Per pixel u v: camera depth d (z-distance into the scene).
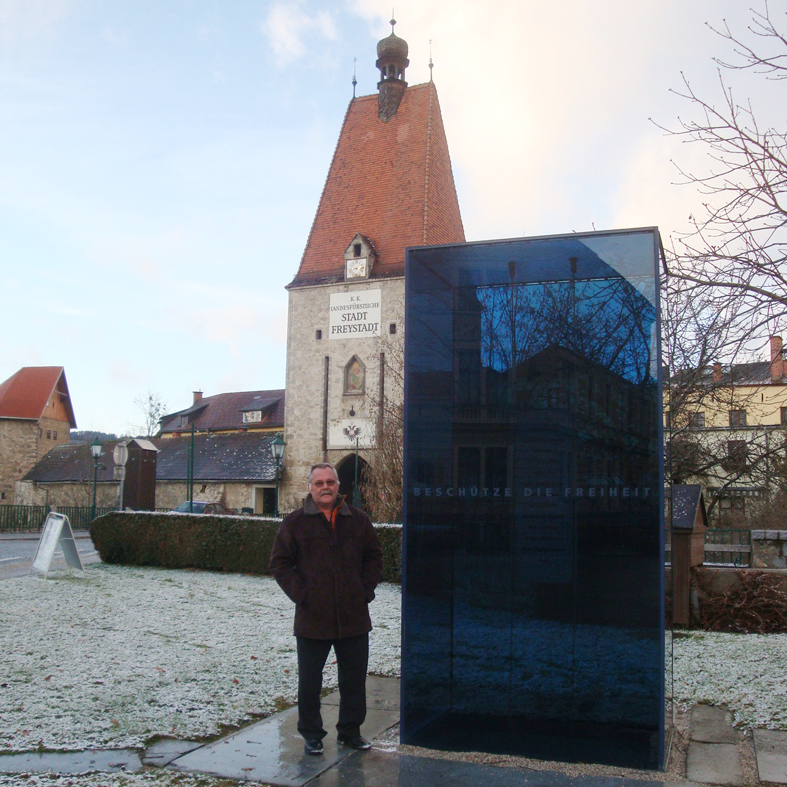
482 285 5.08
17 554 19.44
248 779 4.28
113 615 9.19
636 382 4.74
